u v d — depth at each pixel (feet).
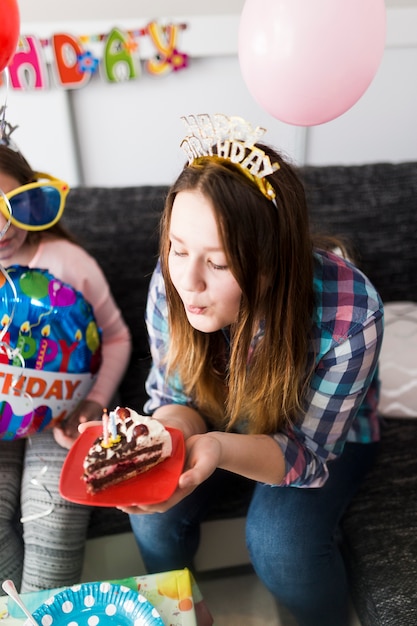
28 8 5.00
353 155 5.95
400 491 3.80
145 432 2.81
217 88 5.49
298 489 3.59
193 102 5.54
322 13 2.76
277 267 2.79
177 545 3.68
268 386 3.13
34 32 4.97
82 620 2.84
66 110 5.38
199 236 2.61
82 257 4.32
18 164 3.84
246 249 2.63
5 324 3.58
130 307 4.87
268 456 3.16
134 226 4.74
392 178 4.80
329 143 5.86
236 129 2.73
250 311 2.83
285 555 3.39
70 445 3.92
